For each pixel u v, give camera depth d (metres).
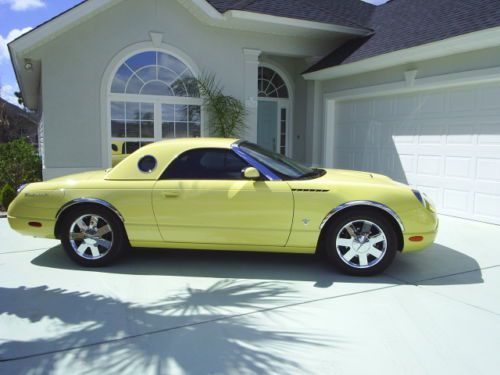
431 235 4.56
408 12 10.24
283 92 12.30
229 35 10.00
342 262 4.61
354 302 3.92
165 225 4.70
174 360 2.93
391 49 8.46
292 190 4.53
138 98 9.29
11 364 2.88
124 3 8.92
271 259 5.26
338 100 10.73
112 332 3.33
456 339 3.23
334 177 4.89
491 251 5.59
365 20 11.51
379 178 5.11
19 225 4.96
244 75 10.23
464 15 7.87
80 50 8.70
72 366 2.85
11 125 31.08
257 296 4.06
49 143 8.69
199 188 4.63
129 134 9.29
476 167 7.32
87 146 8.93
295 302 3.91
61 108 8.69
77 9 8.23
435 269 4.86
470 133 7.41
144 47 9.19
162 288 4.28
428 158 8.27
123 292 4.17
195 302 3.92
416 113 8.48
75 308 3.78
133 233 4.78
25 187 5.04
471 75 7.21
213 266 4.98
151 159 4.84
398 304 3.87
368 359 2.95
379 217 4.52
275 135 12.34
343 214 4.57
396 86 8.74
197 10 9.30
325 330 3.37
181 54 9.52
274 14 9.56
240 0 10.42
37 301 3.93
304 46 10.89
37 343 3.16
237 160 4.76
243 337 3.25
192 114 9.80
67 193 4.81
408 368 2.84
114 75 9.04
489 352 3.04
